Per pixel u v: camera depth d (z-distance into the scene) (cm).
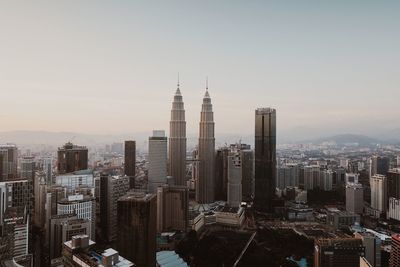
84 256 17188
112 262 16625
